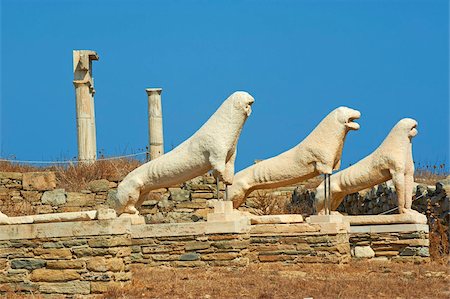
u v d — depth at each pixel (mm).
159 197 31219
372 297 18844
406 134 26812
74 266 18609
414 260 26062
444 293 19359
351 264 24484
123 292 18312
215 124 23078
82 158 36156
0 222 19016
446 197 27734
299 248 23969
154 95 36781
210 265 22922
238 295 18562
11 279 18828
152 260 23172
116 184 31609
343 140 25156
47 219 18891
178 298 18156
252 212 33188
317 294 18875
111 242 18625
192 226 23094
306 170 25375
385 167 26828
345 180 27422
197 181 31250
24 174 30984
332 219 24031
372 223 26531
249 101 23031
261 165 26141
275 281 20469
